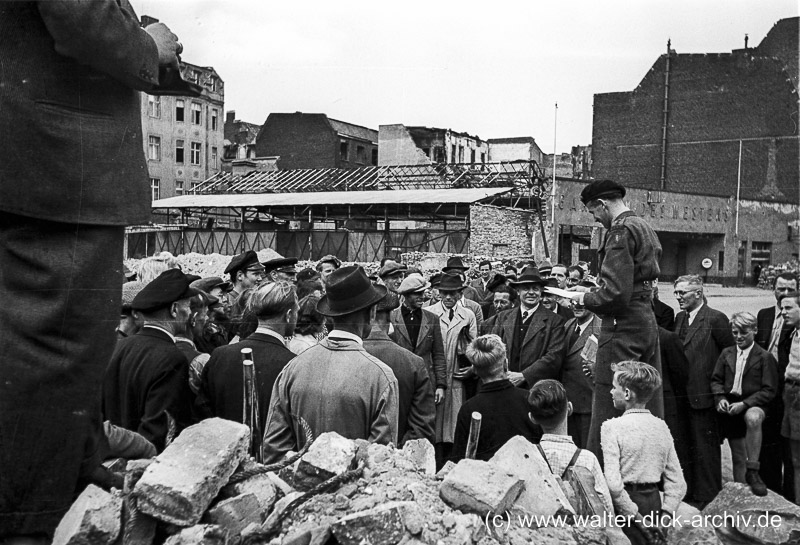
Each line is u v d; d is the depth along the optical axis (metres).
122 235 2.26
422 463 3.00
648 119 40.31
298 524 2.33
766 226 24.66
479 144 52.72
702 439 5.20
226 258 25.31
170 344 3.65
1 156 1.97
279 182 42.12
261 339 3.96
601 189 4.27
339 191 39.47
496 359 4.30
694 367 5.45
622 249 4.12
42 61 2.00
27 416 2.05
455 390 6.74
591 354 5.81
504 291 8.37
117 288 2.23
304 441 3.39
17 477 2.06
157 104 29.81
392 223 39.38
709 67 38.44
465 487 2.48
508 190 31.55
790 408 4.91
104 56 1.99
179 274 3.80
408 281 6.54
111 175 2.16
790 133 36.00
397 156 49.22
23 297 2.05
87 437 2.25
